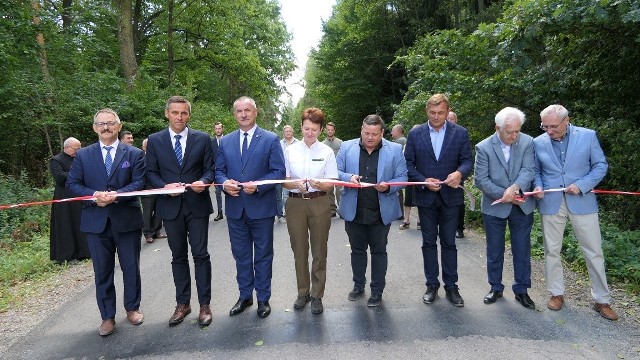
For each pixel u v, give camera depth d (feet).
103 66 52.70
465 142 13.15
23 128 34.42
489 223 13.08
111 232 12.25
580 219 12.14
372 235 13.12
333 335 11.40
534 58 21.54
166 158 12.44
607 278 14.32
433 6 65.51
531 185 13.02
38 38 34.12
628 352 10.20
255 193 12.57
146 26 60.29
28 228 24.90
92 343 11.60
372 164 13.05
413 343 10.84
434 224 13.30
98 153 12.35
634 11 13.88
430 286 13.51
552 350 10.36
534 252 17.46
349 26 77.00
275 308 13.32
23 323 13.19
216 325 12.30
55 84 34.60
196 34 64.90
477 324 11.76
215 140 14.73
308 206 12.76
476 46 23.08
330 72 78.13
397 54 66.39
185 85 57.77
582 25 17.29
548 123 12.25
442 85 25.93
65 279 17.39
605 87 20.85
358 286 13.80
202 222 12.56
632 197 19.21
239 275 13.15
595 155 12.22
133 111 42.39
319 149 12.97
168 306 13.94
